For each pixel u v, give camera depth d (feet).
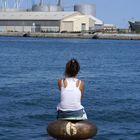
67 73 44.57
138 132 71.41
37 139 65.82
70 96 43.80
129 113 87.35
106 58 300.81
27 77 159.43
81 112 44.06
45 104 97.86
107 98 108.27
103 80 152.87
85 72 185.47
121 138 67.62
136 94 116.88
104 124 77.51
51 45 501.97
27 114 84.69
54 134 43.75
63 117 44.01
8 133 69.26
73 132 43.21
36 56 309.42
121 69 204.95
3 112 86.53
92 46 501.15
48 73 178.29
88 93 116.88
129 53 377.50
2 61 248.93
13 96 109.09
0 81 143.33
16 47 443.73
